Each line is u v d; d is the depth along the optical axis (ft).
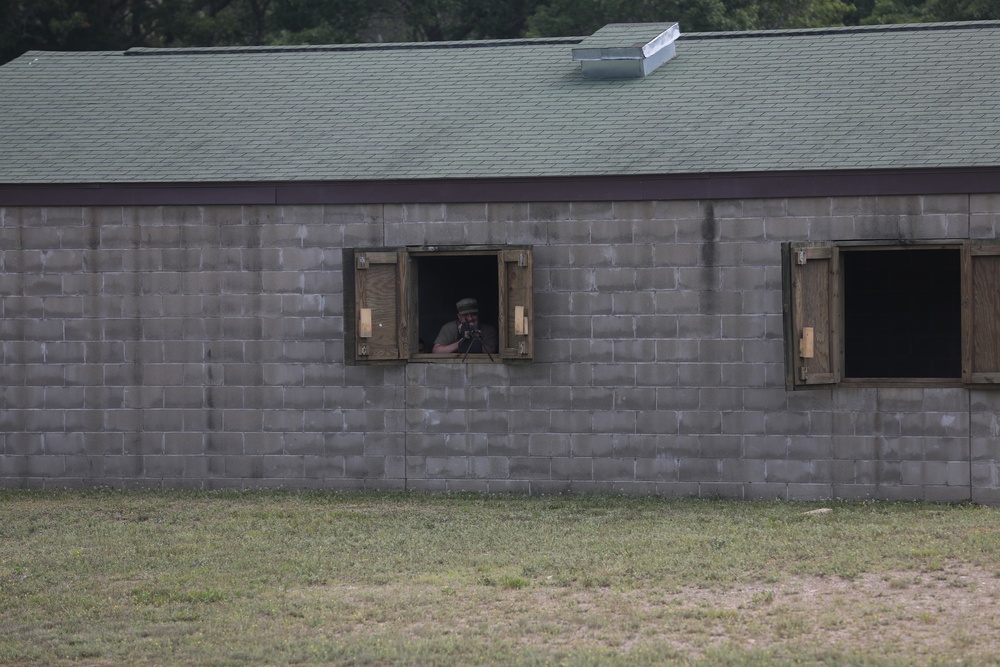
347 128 94.02
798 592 58.08
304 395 87.81
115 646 52.70
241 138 93.40
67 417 89.56
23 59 109.70
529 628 53.78
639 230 83.92
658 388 84.07
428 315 106.42
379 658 50.21
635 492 84.58
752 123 88.33
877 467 81.71
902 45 98.02
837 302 81.71
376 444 87.30
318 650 51.34
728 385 83.20
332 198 86.43
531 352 84.43
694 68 99.14
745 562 63.21
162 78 105.40
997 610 54.08
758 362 82.79
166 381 88.84
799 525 72.79
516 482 85.87
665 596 58.08
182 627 55.11
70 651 52.13
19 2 190.60
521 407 85.71
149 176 88.17
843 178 80.79
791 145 84.38
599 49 97.66
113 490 88.63
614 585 60.13
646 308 84.02
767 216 82.33
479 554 67.41
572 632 53.26
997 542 65.77
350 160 88.63
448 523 75.72
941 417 80.89
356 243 86.79
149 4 211.41
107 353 89.25
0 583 63.05
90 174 88.79
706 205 82.99
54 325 89.45
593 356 84.79
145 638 53.78
